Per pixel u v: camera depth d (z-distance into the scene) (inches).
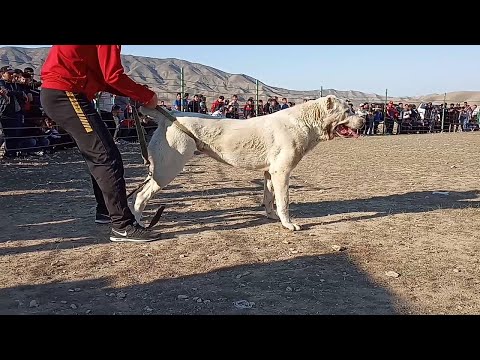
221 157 218.8
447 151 665.0
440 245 195.8
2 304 136.9
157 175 209.8
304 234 212.7
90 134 186.1
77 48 181.0
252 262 174.4
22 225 227.6
